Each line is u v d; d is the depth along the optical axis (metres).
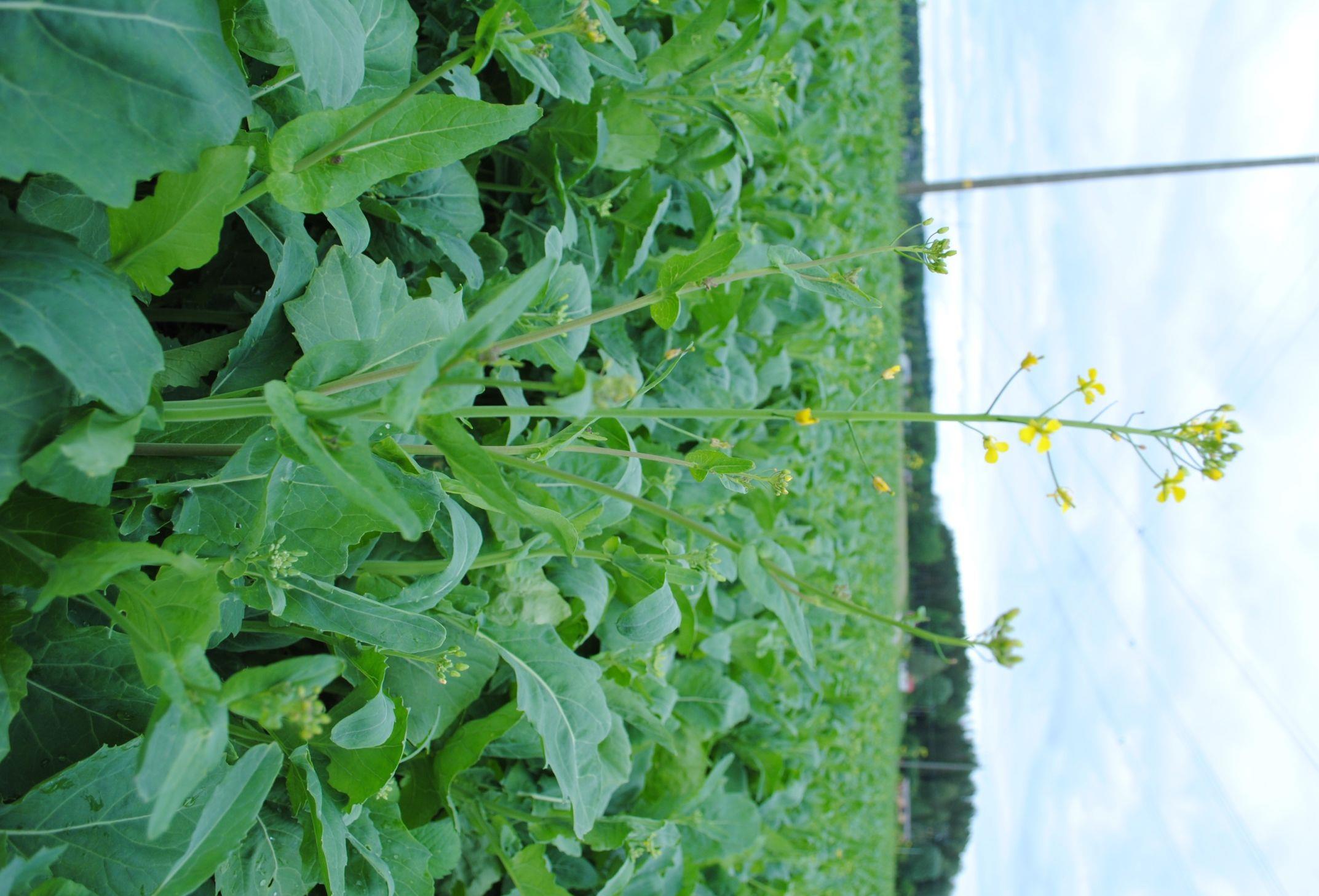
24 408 1.20
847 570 7.00
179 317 2.14
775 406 4.94
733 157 3.46
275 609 1.65
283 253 1.85
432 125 1.56
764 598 1.99
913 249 1.82
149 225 1.41
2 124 1.12
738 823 3.71
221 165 1.33
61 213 1.46
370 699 1.87
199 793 1.54
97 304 1.22
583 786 2.45
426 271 2.60
